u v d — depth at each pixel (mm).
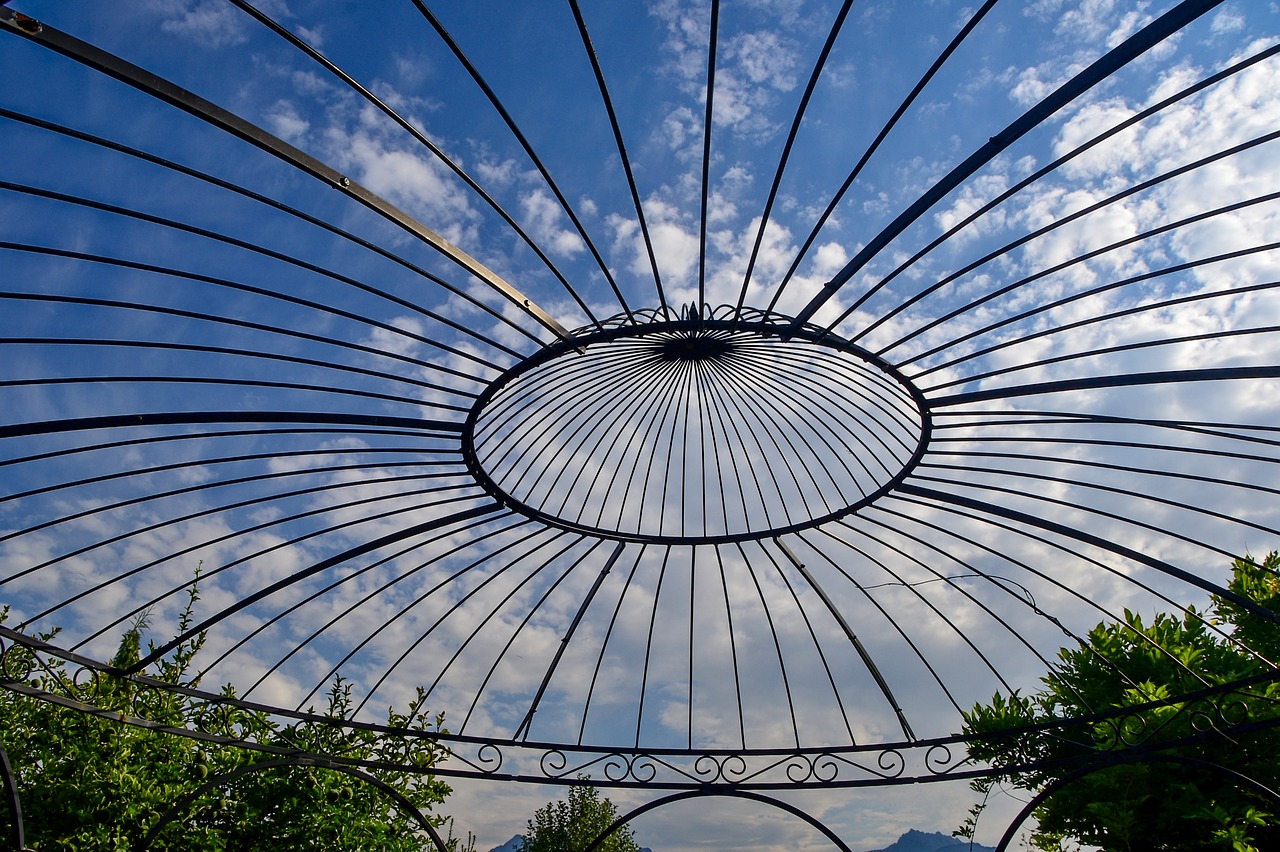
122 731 10992
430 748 11852
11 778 7141
